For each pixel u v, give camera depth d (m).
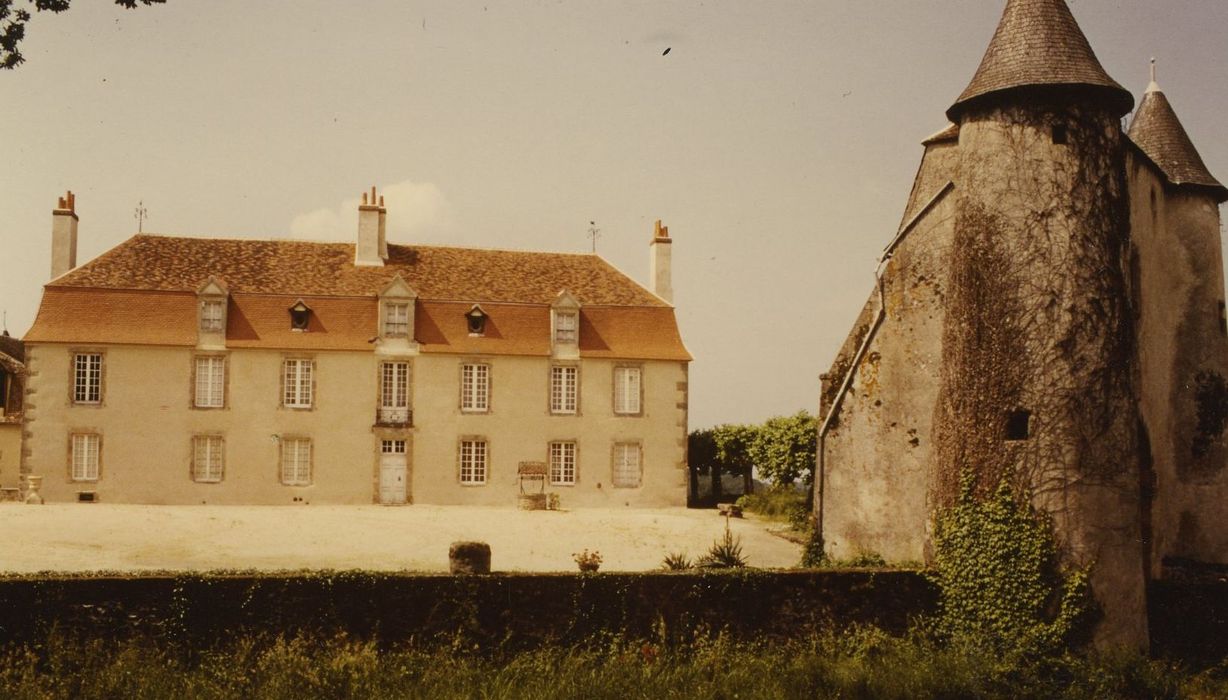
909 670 15.80
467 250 43.53
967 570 17.47
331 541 28.53
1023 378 17.64
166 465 37.62
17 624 14.71
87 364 37.50
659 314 42.19
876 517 21.36
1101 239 17.84
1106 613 17.02
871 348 21.88
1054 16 18.69
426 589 15.95
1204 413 23.06
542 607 16.28
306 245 42.00
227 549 26.72
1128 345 17.92
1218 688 16.75
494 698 14.05
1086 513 17.19
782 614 17.09
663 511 39.03
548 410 40.19
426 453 39.22
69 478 37.00
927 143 22.34
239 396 38.22
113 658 14.55
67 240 39.56
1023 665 16.41
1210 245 23.84
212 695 13.62
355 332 39.38
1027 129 18.12
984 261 18.20
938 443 18.58
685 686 14.88
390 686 14.33
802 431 37.06
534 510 37.88
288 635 15.45
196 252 40.69
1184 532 22.77
